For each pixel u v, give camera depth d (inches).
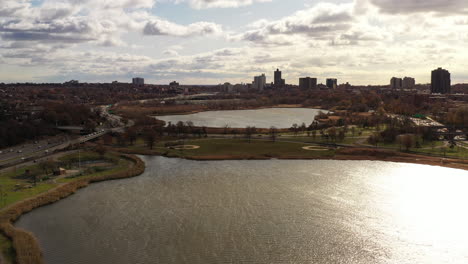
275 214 5679.1
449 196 6579.7
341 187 7071.9
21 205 5762.8
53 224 5251.0
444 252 4581.7
